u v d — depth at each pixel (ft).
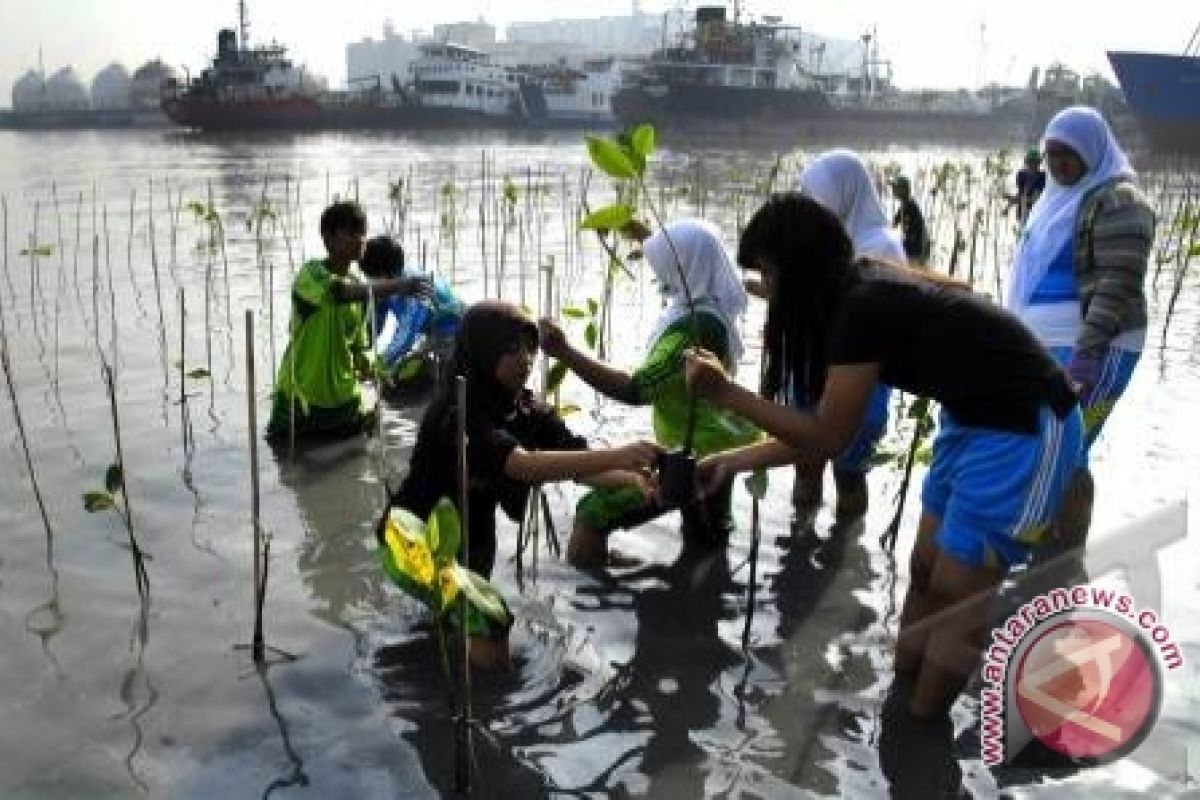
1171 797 10.53
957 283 11.84
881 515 18.51
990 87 325.01
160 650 13.85
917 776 11.39
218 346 29.25
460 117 306.76
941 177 54.19
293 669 13.47
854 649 14.08
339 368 22.15
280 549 16.98
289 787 11.19
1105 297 15.60
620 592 15.70
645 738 12.15
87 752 11.69
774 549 17.16
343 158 143.74
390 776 11.41
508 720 12.46
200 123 276.62
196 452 21.26
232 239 49.08
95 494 15.08
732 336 16.19
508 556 16.90
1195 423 22.90
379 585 15.83
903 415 23.47
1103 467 20.18
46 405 23.91
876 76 336.70
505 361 13.66
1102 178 16.15
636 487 13.47
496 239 45.47
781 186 81.61
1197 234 44.62
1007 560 11.91
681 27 336.29
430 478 14.11
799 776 11.44
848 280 11.96
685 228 15.94
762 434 16.40
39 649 13.80
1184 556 15.10
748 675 13.47
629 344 29.55
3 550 16.66
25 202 66.95
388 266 24.77
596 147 11.84
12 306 33.63
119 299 34.96
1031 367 11.47
